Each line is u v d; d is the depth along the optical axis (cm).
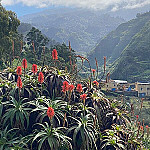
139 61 12538
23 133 610
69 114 643
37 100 627
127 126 786
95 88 768
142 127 825
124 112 791
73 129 612
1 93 651
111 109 755
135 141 705
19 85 595
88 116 656
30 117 641
